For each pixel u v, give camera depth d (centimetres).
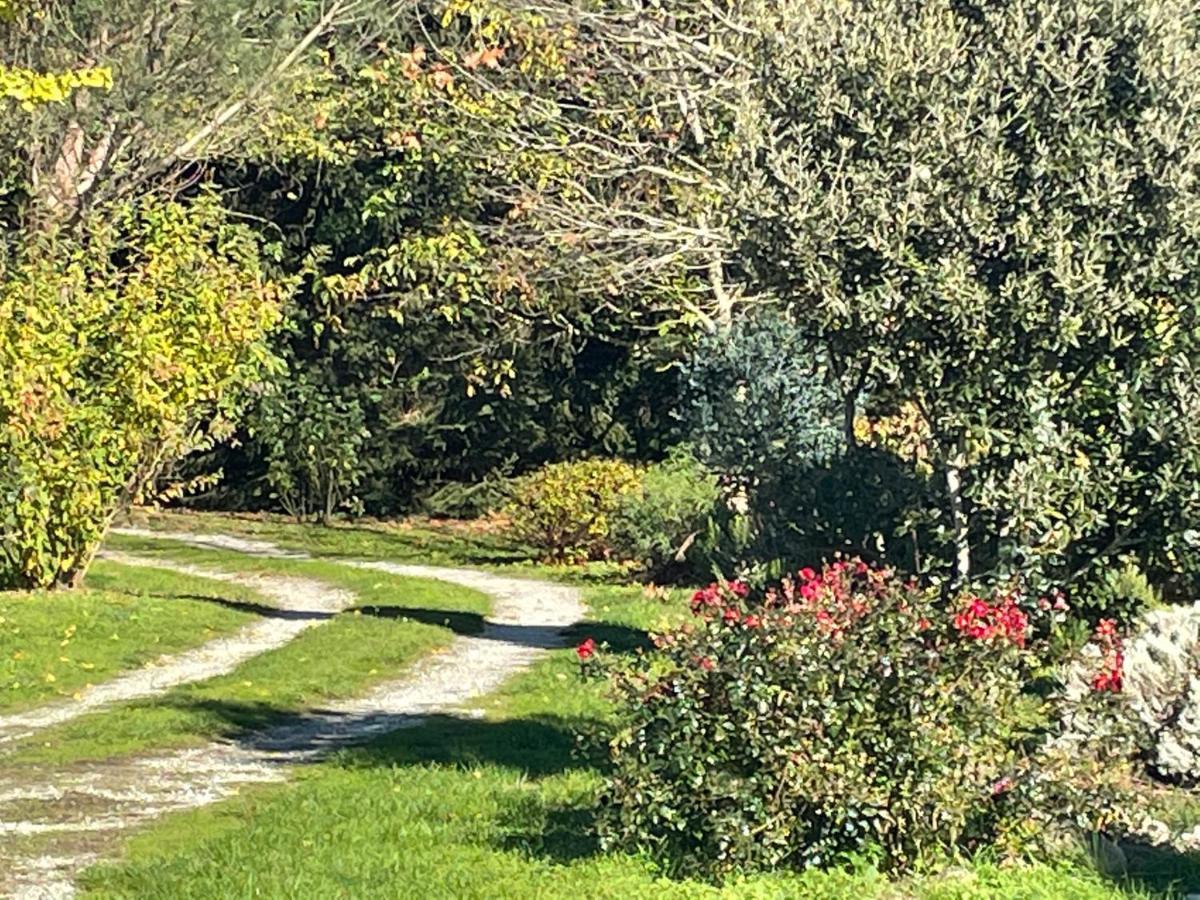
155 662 1725
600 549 2969
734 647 805
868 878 782
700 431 2134
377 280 3027
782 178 984
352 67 2816
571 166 2408
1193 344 996
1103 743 861
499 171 2575
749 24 1159
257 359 2316
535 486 3012
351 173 3450
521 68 2484
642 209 2405
